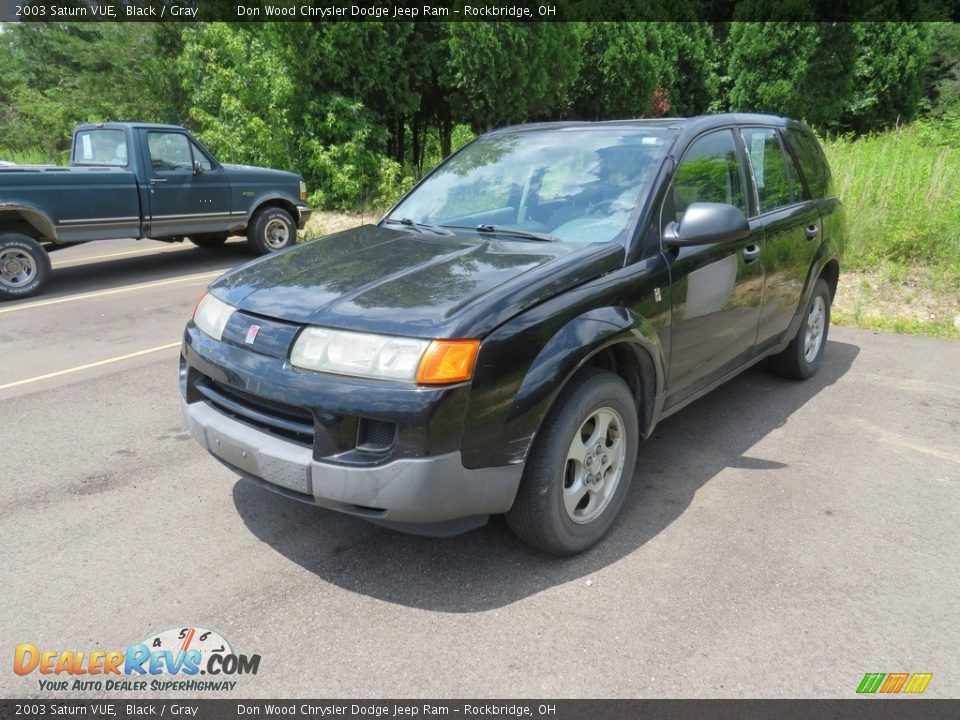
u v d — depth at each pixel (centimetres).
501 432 264
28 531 328
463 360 253
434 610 274
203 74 1544
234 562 304
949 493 367
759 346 445
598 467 310
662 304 330
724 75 2492
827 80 2191
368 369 256
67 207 848
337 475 258
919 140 1497
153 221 930
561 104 1941
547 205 364
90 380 538
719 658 249
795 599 281
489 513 273
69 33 2631
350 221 1370
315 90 1416
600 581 292
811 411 476
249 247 1142
